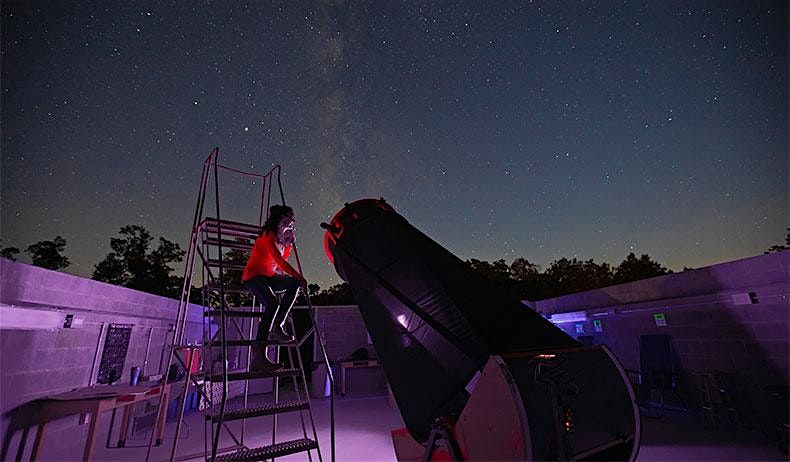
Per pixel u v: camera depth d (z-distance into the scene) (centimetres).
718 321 631
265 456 290
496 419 233
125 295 619
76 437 494
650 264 2241
